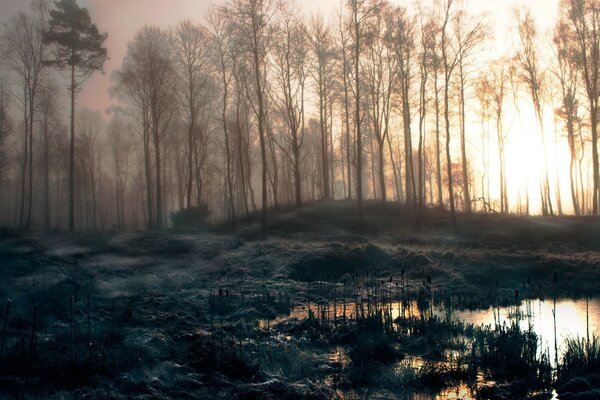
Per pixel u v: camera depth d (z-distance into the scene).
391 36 37.81
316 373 9.48
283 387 8.45
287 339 11.80
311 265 22.70
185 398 7.89
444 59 34.44
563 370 9.12
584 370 9.05
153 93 40.03
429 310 15.43
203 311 14.98
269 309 15.00
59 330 11.42
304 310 15.38
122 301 15.43
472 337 11.88
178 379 8.59
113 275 20.73
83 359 9.08
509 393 8.45
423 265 22.80
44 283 16.36
